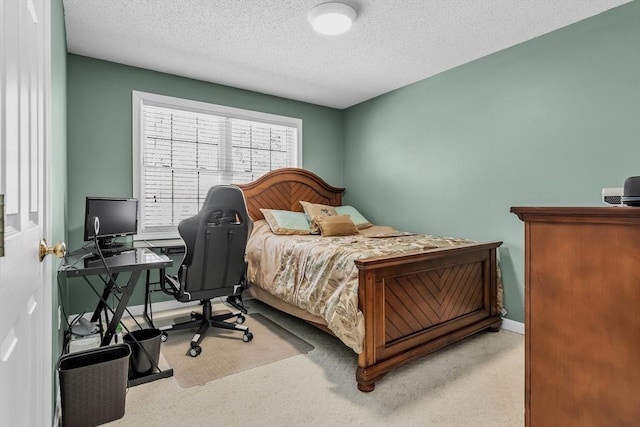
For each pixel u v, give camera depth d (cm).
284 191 420
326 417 173
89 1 231
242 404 184
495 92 309
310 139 455
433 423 168
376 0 230
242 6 238
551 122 272
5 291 61
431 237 325
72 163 305
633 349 81
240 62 328
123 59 320
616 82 239
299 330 293
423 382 207
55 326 170
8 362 63
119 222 273
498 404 184
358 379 197
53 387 154
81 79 310
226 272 267
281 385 204
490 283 287
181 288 254
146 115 349
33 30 90
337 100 446
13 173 69
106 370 166
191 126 375
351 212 414
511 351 251
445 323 247
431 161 366
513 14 247
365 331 198
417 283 230
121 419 171
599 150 247
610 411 85
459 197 340
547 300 96
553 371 94
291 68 343
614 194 180
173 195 364
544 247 96
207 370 221
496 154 309
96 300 314
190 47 297
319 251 252
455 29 268
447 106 349
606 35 243
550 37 272
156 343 214
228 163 398
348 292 209
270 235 339
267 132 429
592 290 88
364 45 294
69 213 303
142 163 341
